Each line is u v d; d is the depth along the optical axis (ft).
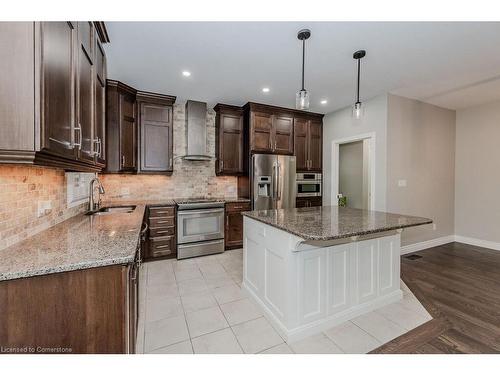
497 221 12.69
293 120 14.06
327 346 5.44
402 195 11.78
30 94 3.07
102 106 6.75
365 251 6.71
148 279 9.02
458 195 14.12
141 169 11.43
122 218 6.81
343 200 16.47
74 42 4.25
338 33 6.73
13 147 3.02
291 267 5.57
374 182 11.73
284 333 5.66
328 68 8.86
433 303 7.27
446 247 13.12
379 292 7.01
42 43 3.13
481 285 8.51
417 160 12.35
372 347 5.40
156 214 10.82
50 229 5.38
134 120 11.12
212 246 11.87
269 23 6.31
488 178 12.99
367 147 15.35
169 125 12.00
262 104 13.07
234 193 14.62
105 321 3.57
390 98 11.35
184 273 9.59
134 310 4.56
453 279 9.02
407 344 5.48
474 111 13.43
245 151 13.41
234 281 8.87
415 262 10.82
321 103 12.73
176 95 11.84
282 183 13.25
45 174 5.36
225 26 6.43
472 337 5.71
